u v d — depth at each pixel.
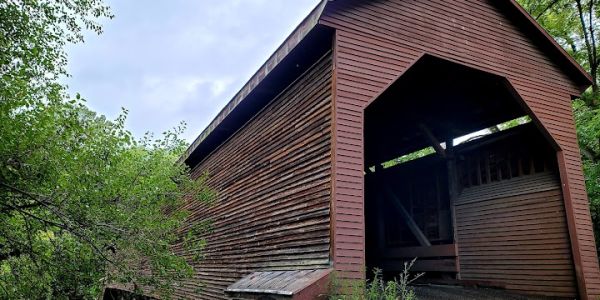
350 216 5.70
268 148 8.40
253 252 7.84
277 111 8.38
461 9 7.74
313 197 6.30
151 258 6.39
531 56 8.33
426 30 7.20
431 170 10.68
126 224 6.11
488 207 9.05
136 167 7.09
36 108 4.73
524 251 8.23
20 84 4.77
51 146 4.91
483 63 7.65
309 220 6.26
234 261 8.56
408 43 6.95
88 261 6.05
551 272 7.75
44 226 5.78
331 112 6.26
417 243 10.66
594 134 12.08
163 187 7.46
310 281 5.18
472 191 9.55
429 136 9.89
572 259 7.51
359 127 6.14
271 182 7.89
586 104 13.45
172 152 8.84
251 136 9.48
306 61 7.44
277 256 6.89
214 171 11.66
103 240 6.00
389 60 6.70
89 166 5.52
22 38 6.00
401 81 8.65
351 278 5.42
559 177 8.01
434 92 9.11
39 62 5.91
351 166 5.93
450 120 10.23
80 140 5.26
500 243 8.65
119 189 6.23
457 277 9.10
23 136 4.62
